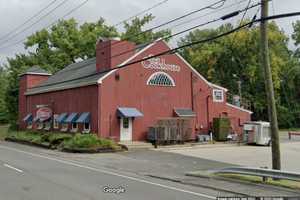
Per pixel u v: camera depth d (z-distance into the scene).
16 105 64.88
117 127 37.31
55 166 22.09
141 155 29.59
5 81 82.88
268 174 15.93
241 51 66.44
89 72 42.12
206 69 70.56
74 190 14.05
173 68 41.00
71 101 41.62
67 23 66.12
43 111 45.41
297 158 27.98
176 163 24.78
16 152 31.58
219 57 68.62
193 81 42.09
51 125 45.78
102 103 36.72
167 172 20.62
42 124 48.50
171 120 37.94
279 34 67.00
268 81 17.73
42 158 26.78
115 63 37.66
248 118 45.16
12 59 68.12
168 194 13.69
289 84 76.50
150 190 14.52
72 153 31.39
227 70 69.25
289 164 24.45
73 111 41.16
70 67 52.69
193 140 40.56
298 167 22.98
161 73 40.19
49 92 46.66
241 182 16.64
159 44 40.28
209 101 42.91
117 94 37.56
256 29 64.00
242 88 69.00
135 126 38.22
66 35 65.88
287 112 74.88
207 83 42.97
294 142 43.75
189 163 24.80
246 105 68.38
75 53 64.81
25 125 54.19
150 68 39.53
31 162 24.00
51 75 55.84
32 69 55.31
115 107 37.34
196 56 71.50
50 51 67.31
